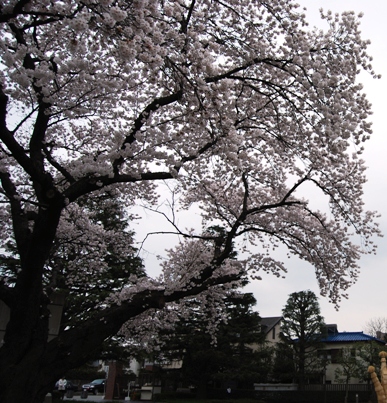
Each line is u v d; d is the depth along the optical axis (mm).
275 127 8500
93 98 7016
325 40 7047
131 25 4773
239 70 7340
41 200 5918
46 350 6211
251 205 11141
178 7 5957
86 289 16547
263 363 26750
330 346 33844
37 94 6430
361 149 6793
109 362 21266
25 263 5941
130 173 6715
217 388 28531
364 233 10070
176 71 5676
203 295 11477
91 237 12539
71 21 3992
